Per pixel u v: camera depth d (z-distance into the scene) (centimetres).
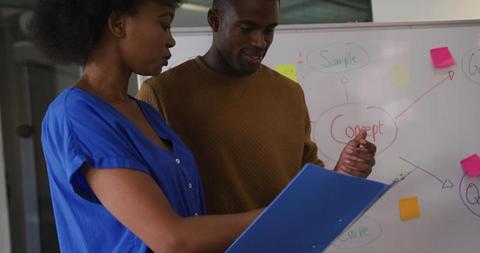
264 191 120
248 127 120
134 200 69
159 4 80
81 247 76
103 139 72
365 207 75
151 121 93
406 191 168
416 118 171
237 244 66
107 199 70
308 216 69
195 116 118
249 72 119
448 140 172
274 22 114
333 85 166
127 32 79
